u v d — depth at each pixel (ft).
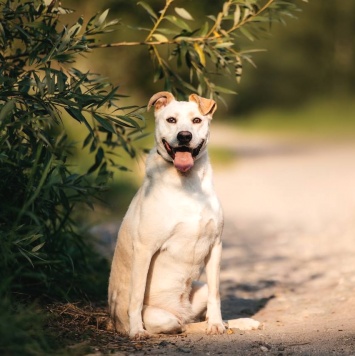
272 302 28.53
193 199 21.34
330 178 78.13
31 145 22.17
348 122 157.89
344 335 21.27
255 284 32.42
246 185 74.69
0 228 21.22
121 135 27.14
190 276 21.97
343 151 108.68
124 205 49.29
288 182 76.07
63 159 24.31
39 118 20.61
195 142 21.48
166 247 21.45
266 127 158.20
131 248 21.58
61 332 20.38
